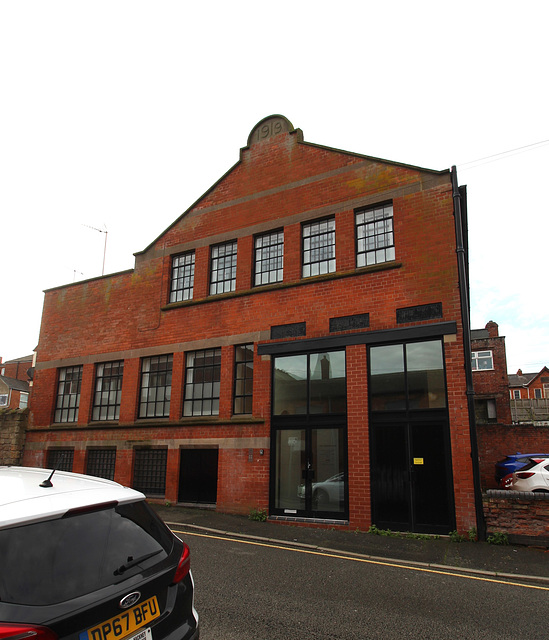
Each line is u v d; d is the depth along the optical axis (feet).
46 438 50.78
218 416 41.68
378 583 21.27
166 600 10.50
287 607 17.71
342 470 35.22
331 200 40.93
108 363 50.24
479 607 18.34
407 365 34.58
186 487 41.73
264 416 38.93
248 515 37.42
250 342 41.78
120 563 9.80
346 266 38.65
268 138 46.03
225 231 46.11
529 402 109.40
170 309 47.16
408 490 32.24
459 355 32.76
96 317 51.88
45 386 52.85
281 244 43.19
